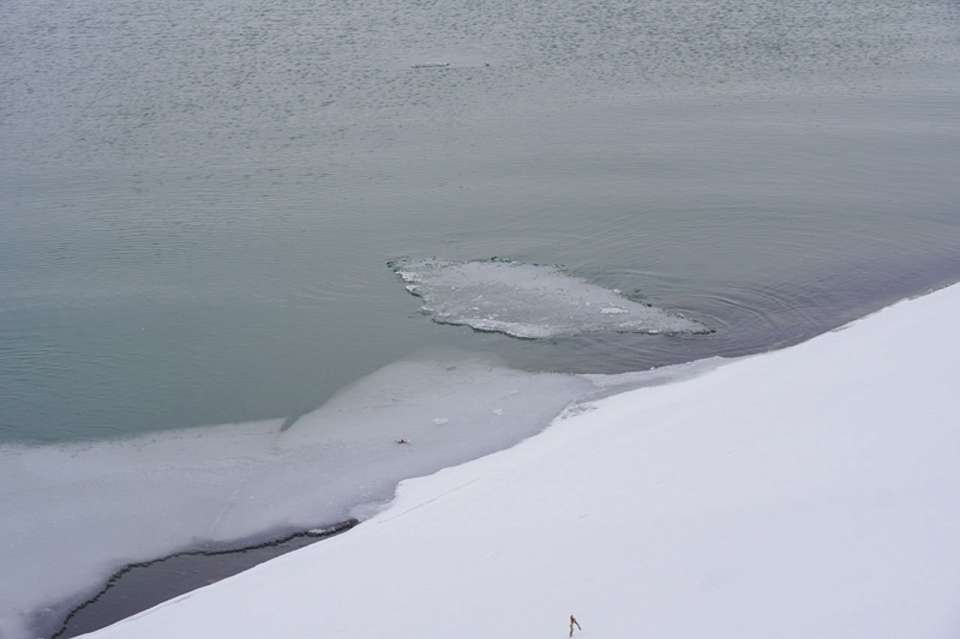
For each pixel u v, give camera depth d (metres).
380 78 38.69
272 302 24.53
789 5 46.16
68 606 15.32
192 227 28.16
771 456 13.16
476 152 32.31
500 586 11.08
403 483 17.44
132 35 43.53
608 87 37.66
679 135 33.28
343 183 30.45
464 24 44.38
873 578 9.27
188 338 23.12
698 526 11.33
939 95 36.28
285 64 40.12
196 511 17.30
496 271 25.44
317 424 19.80
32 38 43.25
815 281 24.53
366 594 11.84
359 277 25.47
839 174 30.27
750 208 28.30
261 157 32.28
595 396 20.00
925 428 12.73
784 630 8.82
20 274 25.97
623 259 25.84
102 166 31.86
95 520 17.19
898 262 25.36
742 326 22.73
